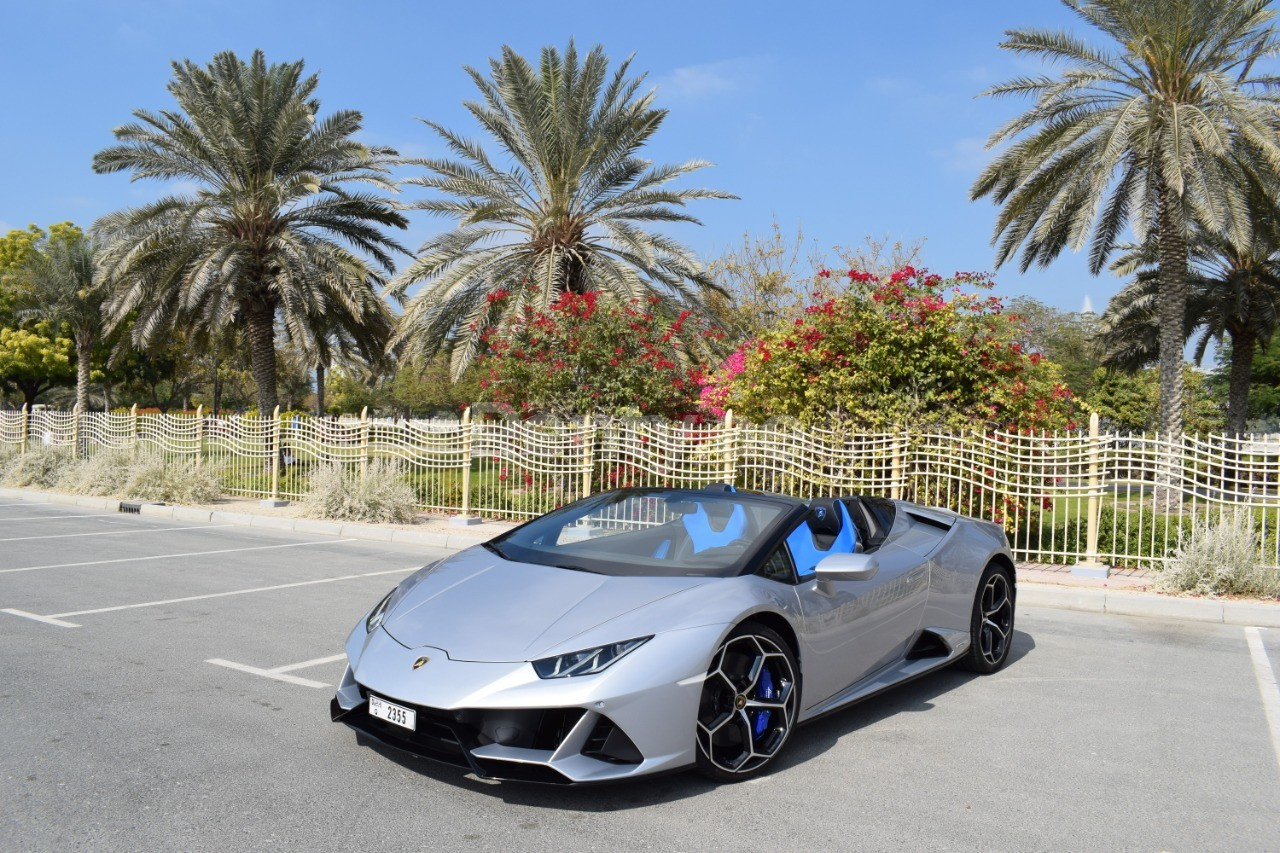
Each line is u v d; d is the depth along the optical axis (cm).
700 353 1841
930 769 407
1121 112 1520
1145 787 391
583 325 1535
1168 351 1828
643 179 1953
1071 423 1208
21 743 409
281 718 451
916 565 517
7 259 3522
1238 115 1414
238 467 1639
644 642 358
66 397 5344
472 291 1898
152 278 1975
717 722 377
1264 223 1758
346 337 2403
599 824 337
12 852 304
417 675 353
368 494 1326
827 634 439
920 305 1123
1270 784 398
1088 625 754
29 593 769
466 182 1880
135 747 406
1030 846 329
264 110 1925
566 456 1280
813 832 336
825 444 1091
